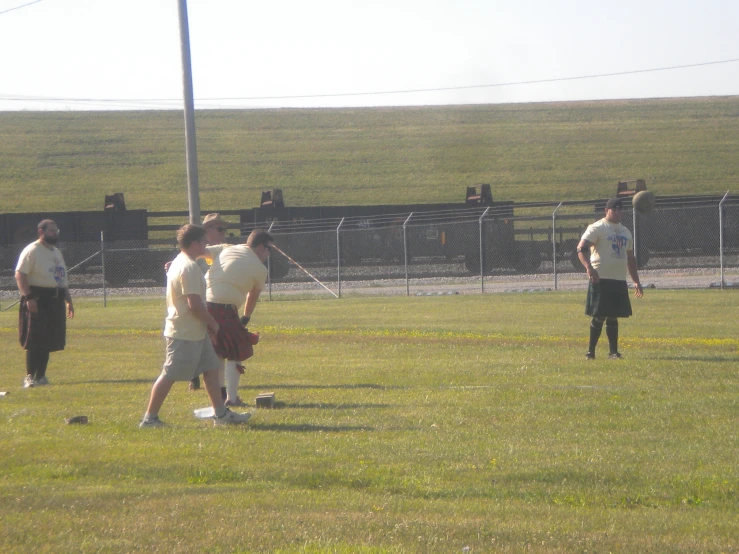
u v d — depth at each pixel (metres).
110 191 129.50
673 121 168.12
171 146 157.00
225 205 120.25
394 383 20.14
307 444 13.70
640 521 9.90
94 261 66.62
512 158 146.50
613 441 13.66
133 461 12.64
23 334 21.41
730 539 9.24
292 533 9.34
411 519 9.89
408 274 59.62
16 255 67.81
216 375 15.38
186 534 9.29
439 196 124.38
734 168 134.25
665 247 65.31
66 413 16.77
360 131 169.12
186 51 40.81
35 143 156.00
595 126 167.12
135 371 23.80
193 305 14.73
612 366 21.81
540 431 14.48
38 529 9.42
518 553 8.76
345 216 73.38
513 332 31.48
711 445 13.32
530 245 65.75
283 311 43.94
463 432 14.48
